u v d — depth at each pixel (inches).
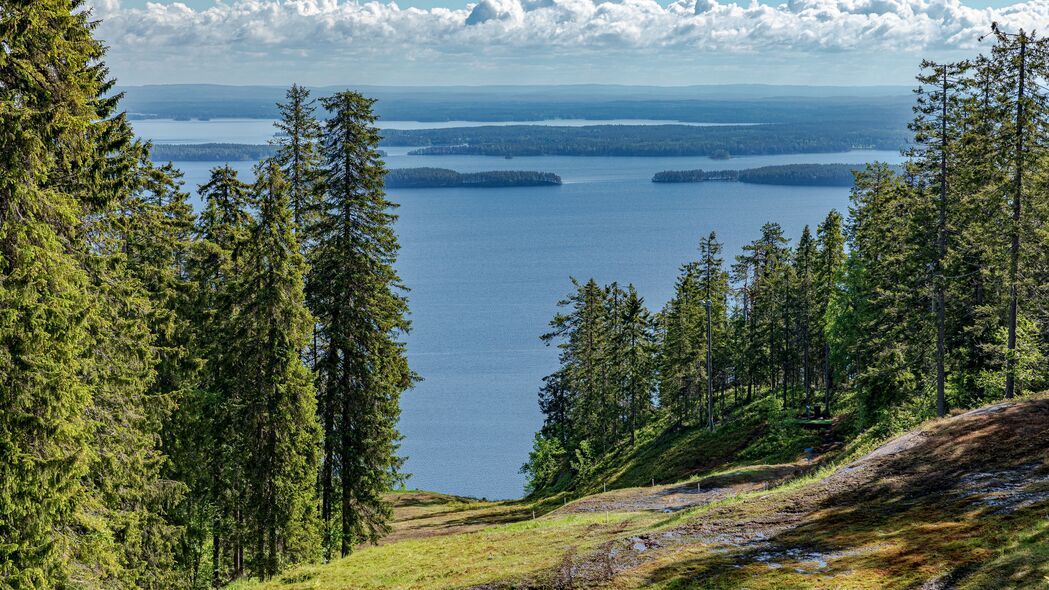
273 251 992.2
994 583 480.7
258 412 995.3
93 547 586.9
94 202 676.7
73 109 578.2
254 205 1135.0
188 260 1159.0
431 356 7573.8
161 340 995.3
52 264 536.7
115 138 913.5
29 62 536.7
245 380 1003.9
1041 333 1344.7
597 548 764.0
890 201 1569.9
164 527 827.4
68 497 551.8
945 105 1270.9
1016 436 816.3
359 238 1167.0
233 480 1015.0
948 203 1305.4
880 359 1563.7
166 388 982.4
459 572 784.3
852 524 688.4
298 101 1165.1
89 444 609.9
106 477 666.2
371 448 1184.2
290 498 1027.9
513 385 6535.4
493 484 4271.7
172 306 1091.9
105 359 689.6
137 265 1032.8
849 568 571.8
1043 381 1268.5
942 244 1314.0
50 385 525.0
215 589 1154.7
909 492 742.5
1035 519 577.9
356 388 1178.6
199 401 1007.0
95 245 697.6
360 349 1173.1
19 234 512.1
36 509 525.7
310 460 1079.0
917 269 1392.7
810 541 660.7
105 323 666.2
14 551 512.7
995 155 1216.2
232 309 1018.1
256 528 1007.6
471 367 7150.6
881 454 901.2
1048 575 469.1
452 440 5088.6
